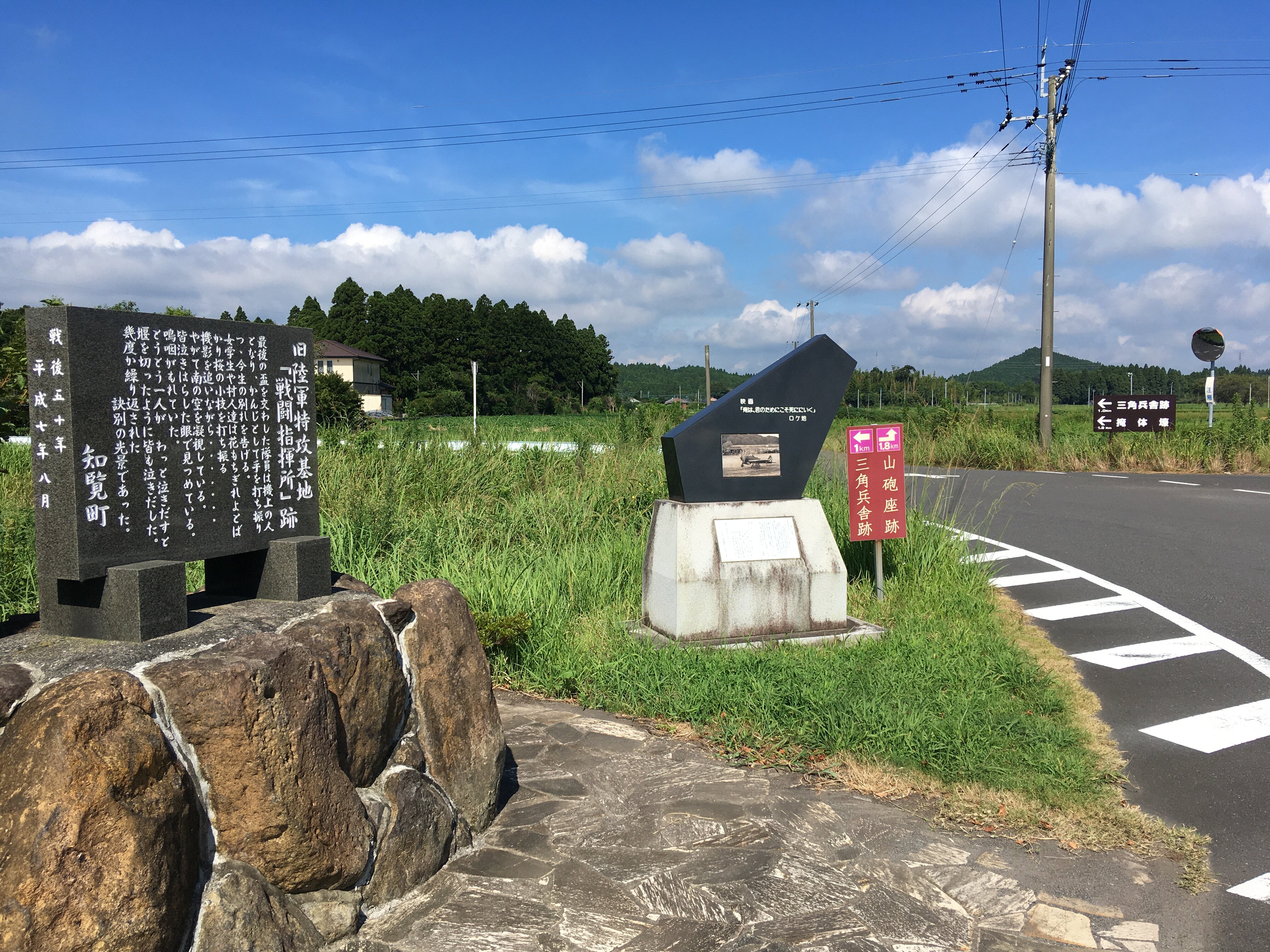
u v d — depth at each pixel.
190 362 3.23
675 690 5.09
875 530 7.19
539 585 6.72
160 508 3.08
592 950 2.76
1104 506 13.34
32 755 2.12
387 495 9.52
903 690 4.95
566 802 3.88
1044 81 20.61
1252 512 12.46
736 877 3.23
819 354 6.45
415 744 3.38
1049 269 21.09
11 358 6.30
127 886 2.09
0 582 6.39
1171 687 5.46
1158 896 3.16
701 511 6.09
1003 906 3.09
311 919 2.66
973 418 25.05
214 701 2.46
